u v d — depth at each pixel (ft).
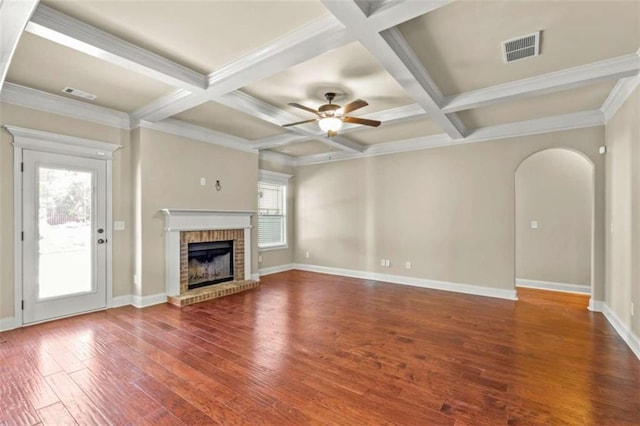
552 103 12.48
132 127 14.19
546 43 8.27
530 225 18.11
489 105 12.35
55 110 12.09
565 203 17.22
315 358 8.91
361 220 20.49
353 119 11.44
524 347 9.67
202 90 10.33
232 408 6.63
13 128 11.01
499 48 8.51
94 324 11.63
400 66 8.63
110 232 13.65
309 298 15.35
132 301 14.26
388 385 7.52
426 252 17.93
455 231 17.01
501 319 12.30
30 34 7.77
